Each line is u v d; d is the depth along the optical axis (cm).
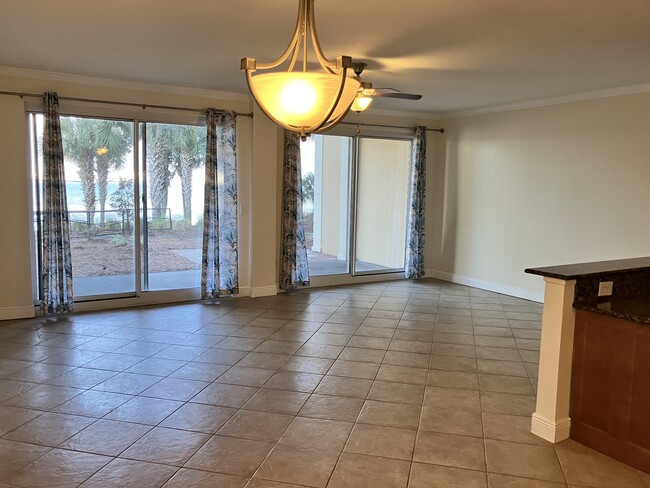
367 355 430
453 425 310
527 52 390
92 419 310
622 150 520
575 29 332
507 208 651
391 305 601
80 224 543
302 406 333
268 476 254
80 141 532
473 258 706
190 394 348
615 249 533
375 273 742
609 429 275
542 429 295
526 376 388
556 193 589
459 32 340
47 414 316
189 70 477
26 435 290
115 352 427
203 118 585
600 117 538
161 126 572
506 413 327
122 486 244
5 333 471
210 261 600
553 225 595
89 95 520
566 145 573
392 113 711
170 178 584
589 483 252
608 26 325
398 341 468
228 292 613
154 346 444
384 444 286
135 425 304
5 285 507
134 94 542
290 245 648
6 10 313
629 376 265
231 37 365
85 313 545
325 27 331
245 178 618
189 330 492
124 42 383
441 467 264
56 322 509
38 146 511
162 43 385
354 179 709
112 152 550
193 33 357
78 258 546
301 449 280
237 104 602
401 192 759
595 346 279
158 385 362
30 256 514
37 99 497
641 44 364
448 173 738
